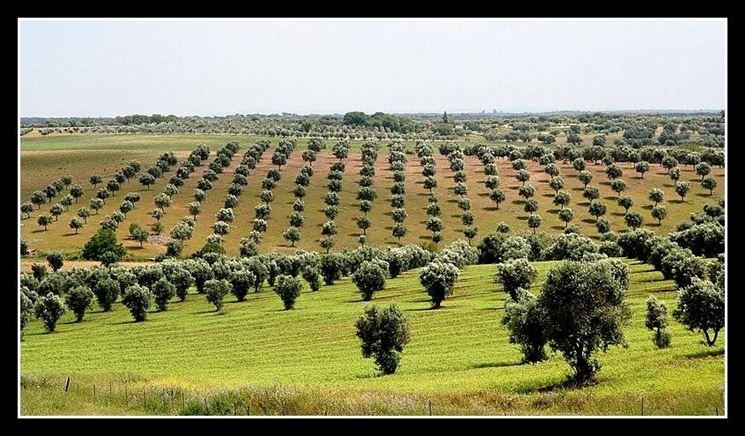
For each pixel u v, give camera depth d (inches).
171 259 7199.8
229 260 7180.1
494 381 2783.0
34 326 5447.8
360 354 4069.9
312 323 4985.2
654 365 2748.5
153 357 4242.1
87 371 3818.9
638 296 4785.9
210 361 4072.3
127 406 2110.0
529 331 3097.9
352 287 6609.3
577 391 2388.0
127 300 5462.6
